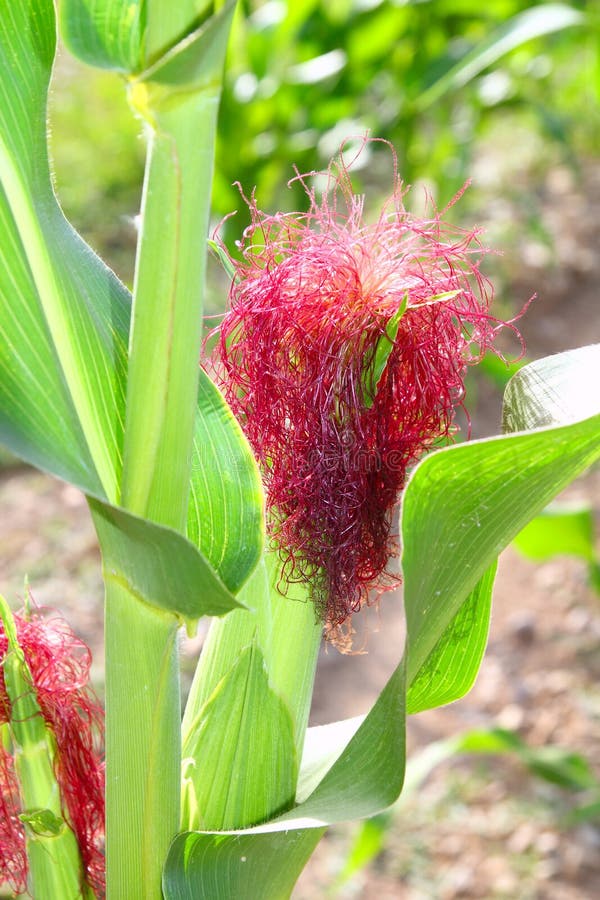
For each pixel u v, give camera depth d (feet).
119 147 15.11
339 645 2.94
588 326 13.69
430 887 7.11
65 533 10.01
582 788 6.03
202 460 2.76
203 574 2.54
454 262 2.90
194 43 2.47
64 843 2.95
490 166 17.21
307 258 2.81
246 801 2.90
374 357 2.80
